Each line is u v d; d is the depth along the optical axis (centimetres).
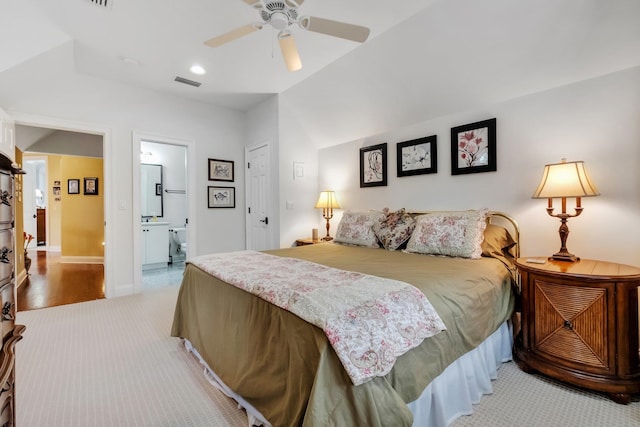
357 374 105
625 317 164
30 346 236
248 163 468
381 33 257
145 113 383
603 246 213
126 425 151
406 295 142
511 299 211
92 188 589
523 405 164
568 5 190
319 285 152
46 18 240
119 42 274
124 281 373
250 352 152
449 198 302
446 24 231
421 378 129
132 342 245
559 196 203
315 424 102
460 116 293
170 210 612
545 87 238
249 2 170
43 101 317
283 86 374
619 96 205
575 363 175
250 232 464
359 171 393
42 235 787
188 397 175
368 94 330
